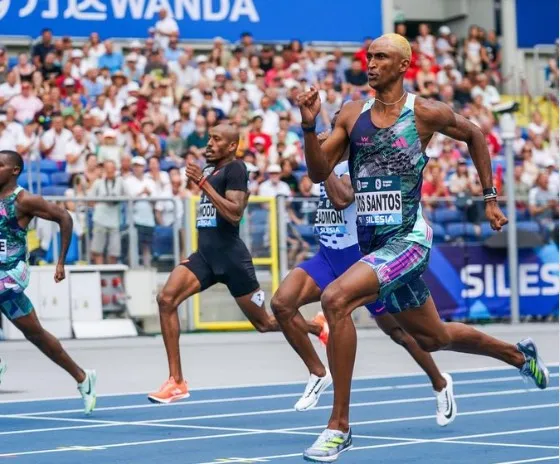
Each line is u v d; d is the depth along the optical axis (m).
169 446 17.12
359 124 14.73
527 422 19.38
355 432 18.45
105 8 49.06
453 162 47.31
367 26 53.72
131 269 38.19
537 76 60.06
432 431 18.50
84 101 44.91
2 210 19.80
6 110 42.38
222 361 30.67
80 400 23.16
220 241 20.67
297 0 52.50
